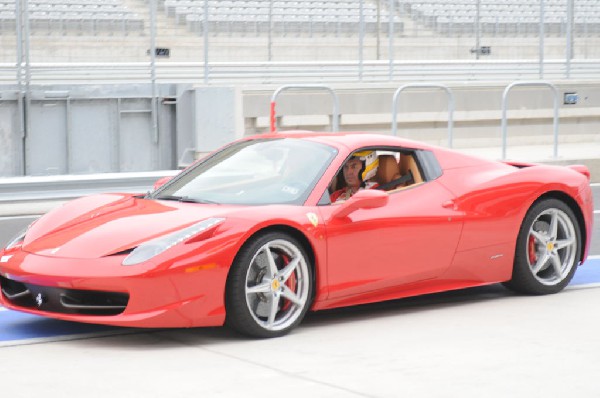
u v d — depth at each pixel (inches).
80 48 1103.6
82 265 248.7
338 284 274.4
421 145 305.6
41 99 888.3
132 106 936.3
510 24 1384.1
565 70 1248.2
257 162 291.9
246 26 1226.6
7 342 257.4
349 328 273.7
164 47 1170.6
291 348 248.4
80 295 252.1
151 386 209.8
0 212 559.8
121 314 244.8
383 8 1318.9
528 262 314.8
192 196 285.6
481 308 300.8
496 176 311.3
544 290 320.2
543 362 230.1
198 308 248.4
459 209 298.2
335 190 289.4
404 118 1047.6
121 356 239.8
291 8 1252.5
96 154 921.5
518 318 284.8
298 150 291.7
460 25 1364.4
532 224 314.2
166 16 1171.9
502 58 1385.3
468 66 1233.4
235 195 280.2
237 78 1117.1
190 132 955.3
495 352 241.1
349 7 1293.1
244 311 254.4
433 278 296.8
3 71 972.6
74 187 578.9
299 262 266.8
